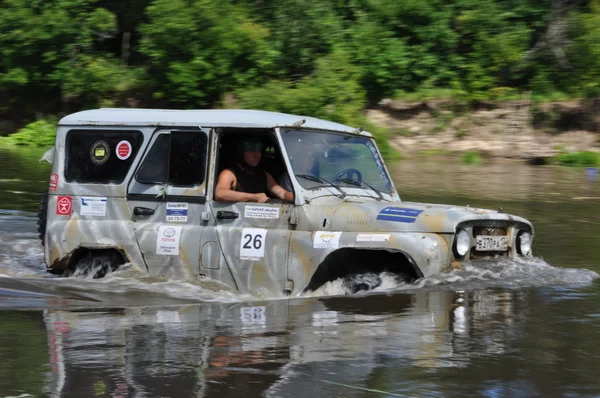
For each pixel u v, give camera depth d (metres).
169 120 9.38
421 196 20.12
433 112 38.88
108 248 9.48
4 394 5.35
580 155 33.56
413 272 8.48
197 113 9.52
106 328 7.14
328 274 8.59
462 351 6.31
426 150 37.19
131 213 9.45
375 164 9.77
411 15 41.09
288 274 8.59
